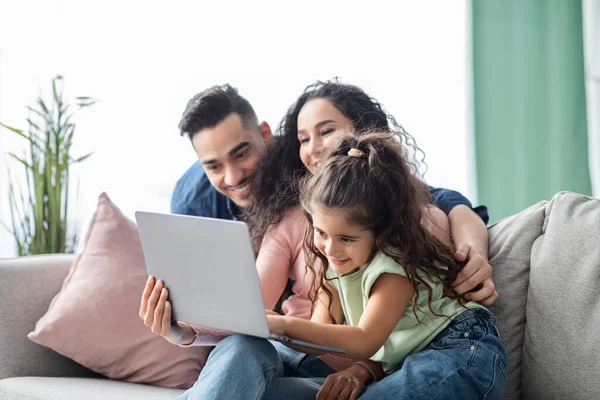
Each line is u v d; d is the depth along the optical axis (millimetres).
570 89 3117
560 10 3102
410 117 3316
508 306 1566
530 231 1621
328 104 1852
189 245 1312
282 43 3340
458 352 1365
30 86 3400
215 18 3371
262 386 1272
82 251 1917
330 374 1479
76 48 3443
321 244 1438
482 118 3217
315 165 1850
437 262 1481
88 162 3455
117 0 3426
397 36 3303
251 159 2025
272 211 1856
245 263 1238
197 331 1445
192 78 3391
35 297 1884
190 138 2045
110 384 1716
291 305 1767
